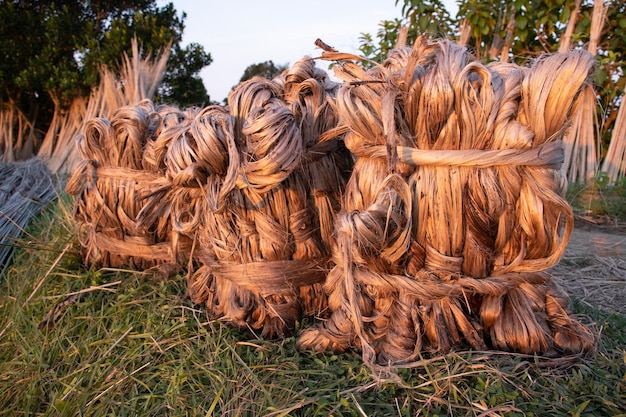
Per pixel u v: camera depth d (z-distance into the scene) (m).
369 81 1.04
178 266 1.76
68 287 1.74
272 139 1.11
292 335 1.36
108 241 1.76
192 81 9.43
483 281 1.09
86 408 1.14
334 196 1.35
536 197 1.06
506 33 4.98
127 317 1.51
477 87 1.04
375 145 1.10
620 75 4.76
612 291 1.85
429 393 1.04
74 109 7.14
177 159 1.19
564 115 1.02
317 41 1.09
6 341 1.51
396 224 1.04
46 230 2.63
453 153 1.03
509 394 0.99
